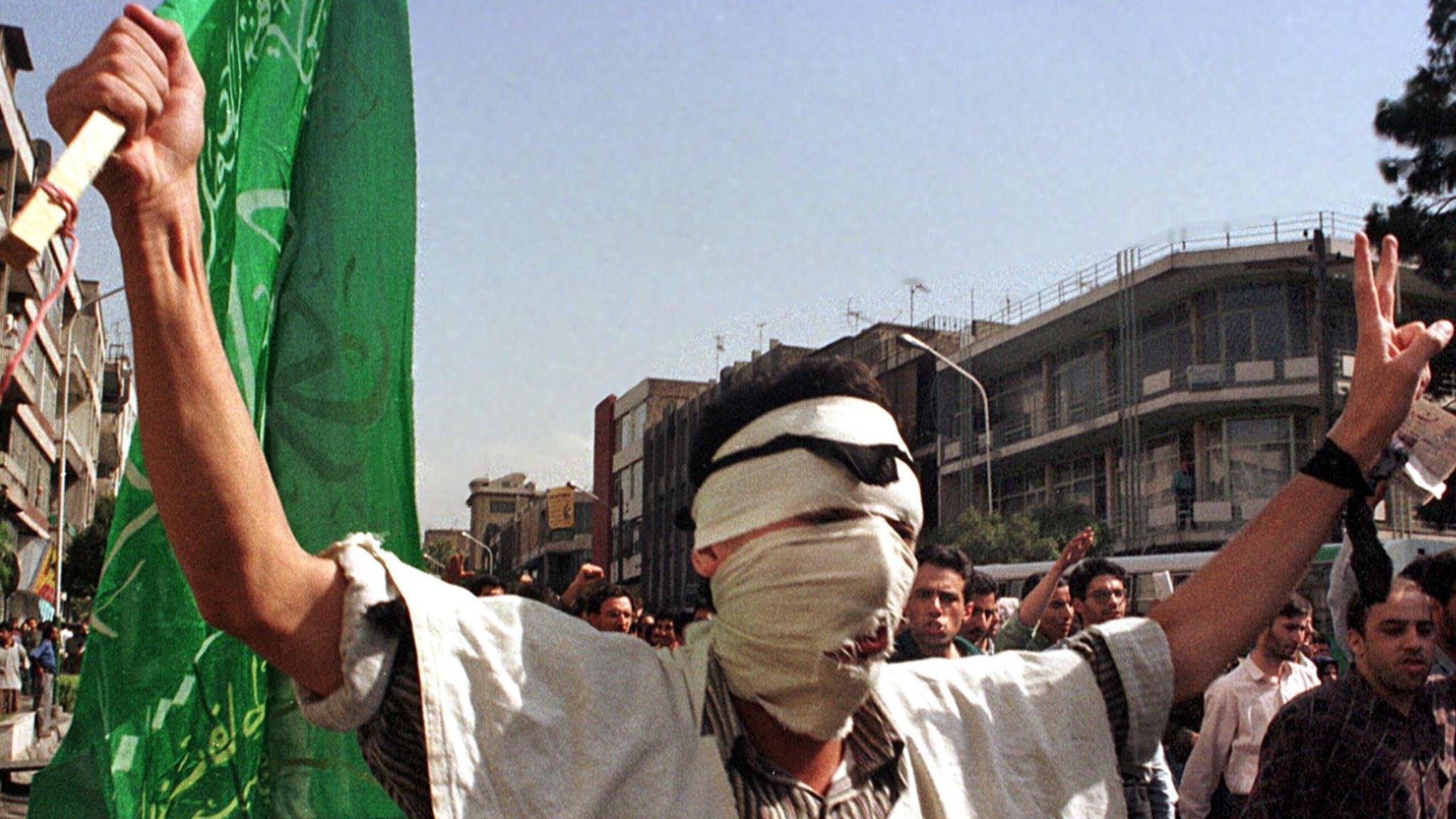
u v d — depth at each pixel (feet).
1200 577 6.13
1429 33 67.56
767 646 4.95
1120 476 111.55
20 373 93.20
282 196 9.04
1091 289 107.65
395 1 9.72
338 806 8.61
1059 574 19.56
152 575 8.33
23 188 86.02
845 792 5.16
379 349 9.29
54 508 141.59
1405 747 11.38
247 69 8.84
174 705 8.29
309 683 4.47
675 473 174.09
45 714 69.21
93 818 7.86
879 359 134.21
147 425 4.25
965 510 107.34
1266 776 11.62
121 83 4.10
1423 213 68.23
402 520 9.24
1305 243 95.20
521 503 346.95
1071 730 5.63
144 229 4.24
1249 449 99.96
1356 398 6.11
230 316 8.57
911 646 15.69
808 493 4.97
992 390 126.62
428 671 4.49
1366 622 11.48
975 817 5.33
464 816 4.41
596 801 4.59
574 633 4.94
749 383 5.33
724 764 4.94
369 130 9.47
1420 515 50.65
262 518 4.34
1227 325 99.45
